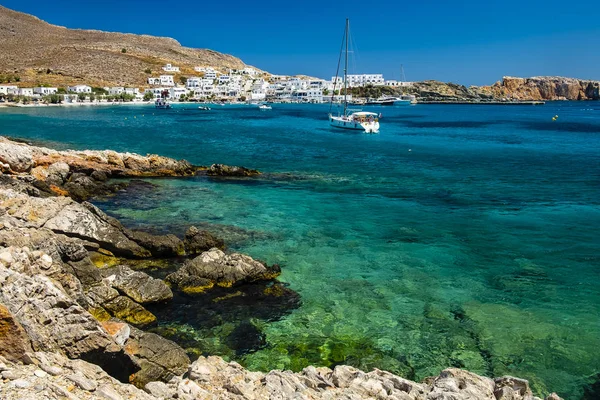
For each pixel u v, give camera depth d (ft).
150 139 256.93
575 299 66.28
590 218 106.22
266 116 499.10
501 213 110.83
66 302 40.96
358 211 111.65
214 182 141.18
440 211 112.57
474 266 77.97
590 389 46.70
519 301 65.41
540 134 308.40
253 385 38.32
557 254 83.71
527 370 49.52
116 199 115.96
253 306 61.93
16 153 115.24
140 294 60.34
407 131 331.57
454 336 55.83
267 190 132.67
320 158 200.03
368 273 74.23
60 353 39.14
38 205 73.41
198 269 67.72
